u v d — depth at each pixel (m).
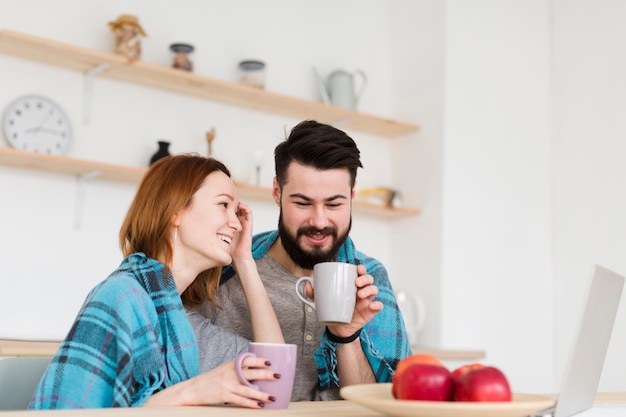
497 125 3.66
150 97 3.13
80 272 2.89
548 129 3.72
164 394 1.08
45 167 2.80
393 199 3.61
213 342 1.41
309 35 3.65
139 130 3.09
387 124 3.54
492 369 0.87
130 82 3.09
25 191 2.81
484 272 3.52
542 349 3.58
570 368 0.95
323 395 1.47
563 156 3.63
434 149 3.56
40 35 2.88
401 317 1.62
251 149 3.38
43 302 2.80
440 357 3.18
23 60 2.84
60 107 2.89
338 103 3.50
